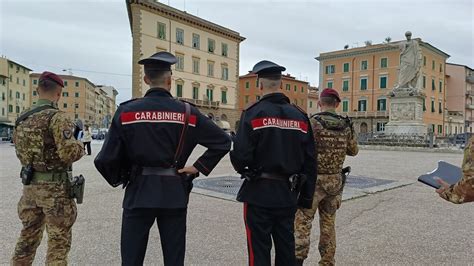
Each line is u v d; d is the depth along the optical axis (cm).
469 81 6625
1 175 1034
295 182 295
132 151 259
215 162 280
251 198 292
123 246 260
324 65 6481
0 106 6544
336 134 351
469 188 218
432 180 249
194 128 276
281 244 294
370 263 392
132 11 4259
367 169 1280
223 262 388
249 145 285
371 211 630
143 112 260
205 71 5075
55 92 310
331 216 360
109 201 685
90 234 475
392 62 5625
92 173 1084
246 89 7069
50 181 295
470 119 6762
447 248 441
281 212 291
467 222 564
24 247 305
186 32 4791
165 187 261
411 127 2409
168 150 261
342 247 441
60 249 298
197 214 592
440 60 6081
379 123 5753
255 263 287
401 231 511
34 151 290
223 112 5344
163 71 274
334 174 356
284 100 304
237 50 5556
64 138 288
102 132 4300
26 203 299
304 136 300
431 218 586
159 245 441
